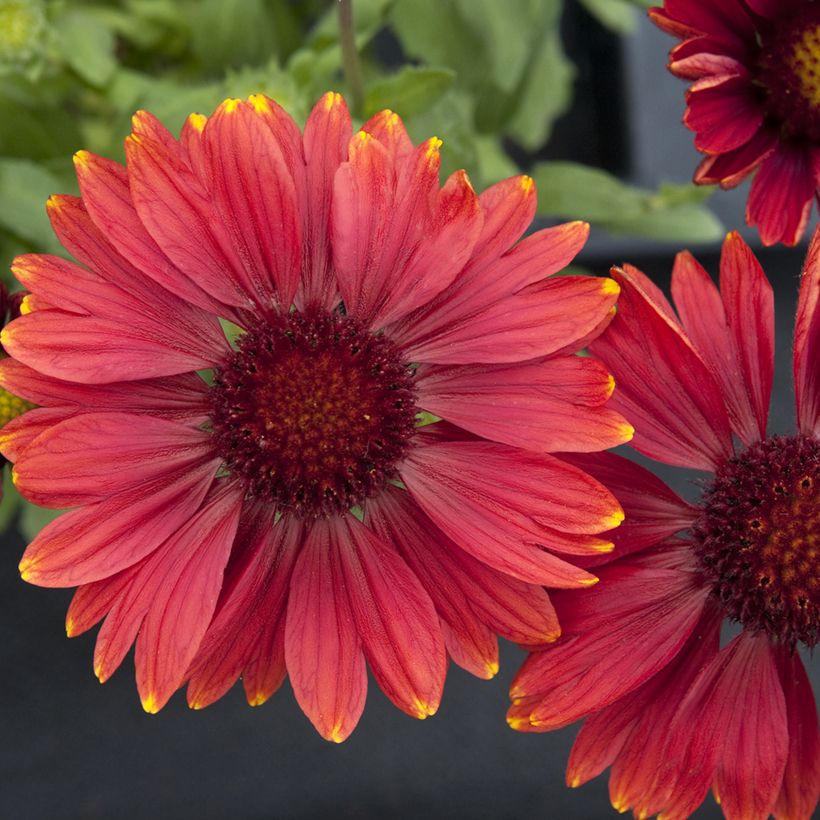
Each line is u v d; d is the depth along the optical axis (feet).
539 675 1.15
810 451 1.22
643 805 1.16
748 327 1.19
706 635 1.21
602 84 1.77
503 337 1.15
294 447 1.19
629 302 1.16
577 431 1.14
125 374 1.13
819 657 1.63
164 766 1.61
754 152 1.25
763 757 1.18
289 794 1.61
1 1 1.36
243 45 1.50
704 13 1.23
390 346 1.20
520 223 1.15
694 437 1.20
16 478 1.10
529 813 1.62
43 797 1.59
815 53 1.25
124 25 1.55
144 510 1.14
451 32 1.48
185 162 1.13
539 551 1.14
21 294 1.23
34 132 1.47
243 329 1.19
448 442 1.18
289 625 1.16
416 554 1.18
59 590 1.63
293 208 1.14
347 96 1.36
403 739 1.63
